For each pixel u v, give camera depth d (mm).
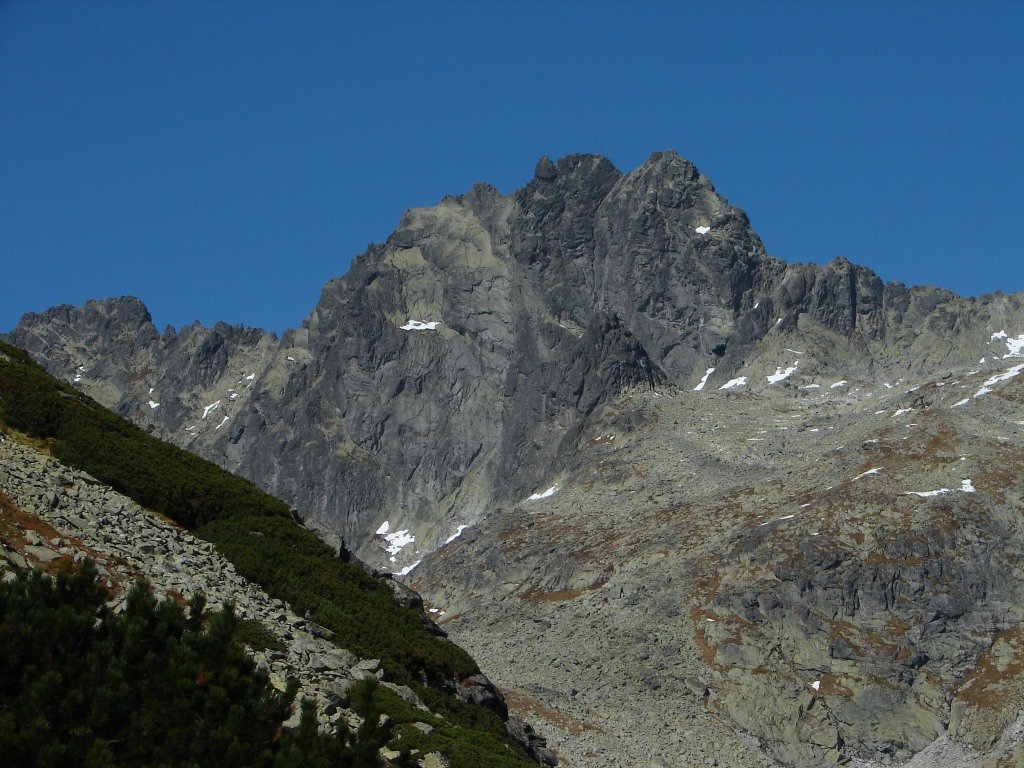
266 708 62844
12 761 54406
